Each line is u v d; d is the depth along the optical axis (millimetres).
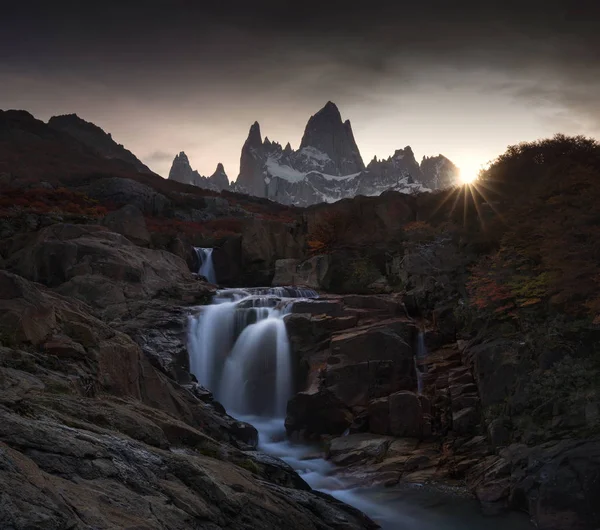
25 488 4723
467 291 20938
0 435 5730
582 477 11203
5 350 9172
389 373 18906
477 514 11977
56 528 4508
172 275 26250
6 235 27562
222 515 6902
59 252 23688
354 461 15500
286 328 21328
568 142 27625
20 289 10719
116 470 6340
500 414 15164
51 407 7750
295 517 8180
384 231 30391
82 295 21891
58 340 10586
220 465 8898
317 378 19422
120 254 24516
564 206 19531
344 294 27422
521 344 16156
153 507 5969
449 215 28219
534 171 27328
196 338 21562
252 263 31797
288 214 57031
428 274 23078
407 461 15008
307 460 16047
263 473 10484
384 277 27609
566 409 13648
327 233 31531
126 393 11672
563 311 16641
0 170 51219
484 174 29156
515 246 20391
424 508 12344
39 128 76875
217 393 21469
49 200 37312
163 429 9703
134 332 20031
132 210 30422
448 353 19641
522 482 12133
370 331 19844
